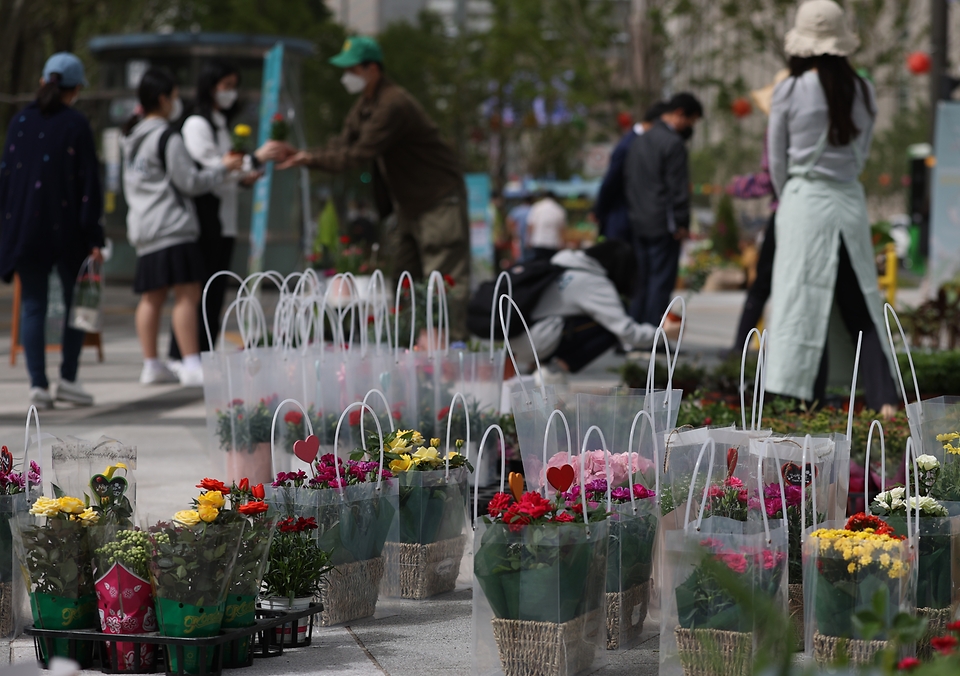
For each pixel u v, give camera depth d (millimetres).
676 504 4102
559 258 8641
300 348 6355
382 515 4629
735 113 18781
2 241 9273
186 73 23094
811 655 3869
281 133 11883
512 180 54312
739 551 3660
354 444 5676
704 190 61250
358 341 7379
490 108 46312
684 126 12578
